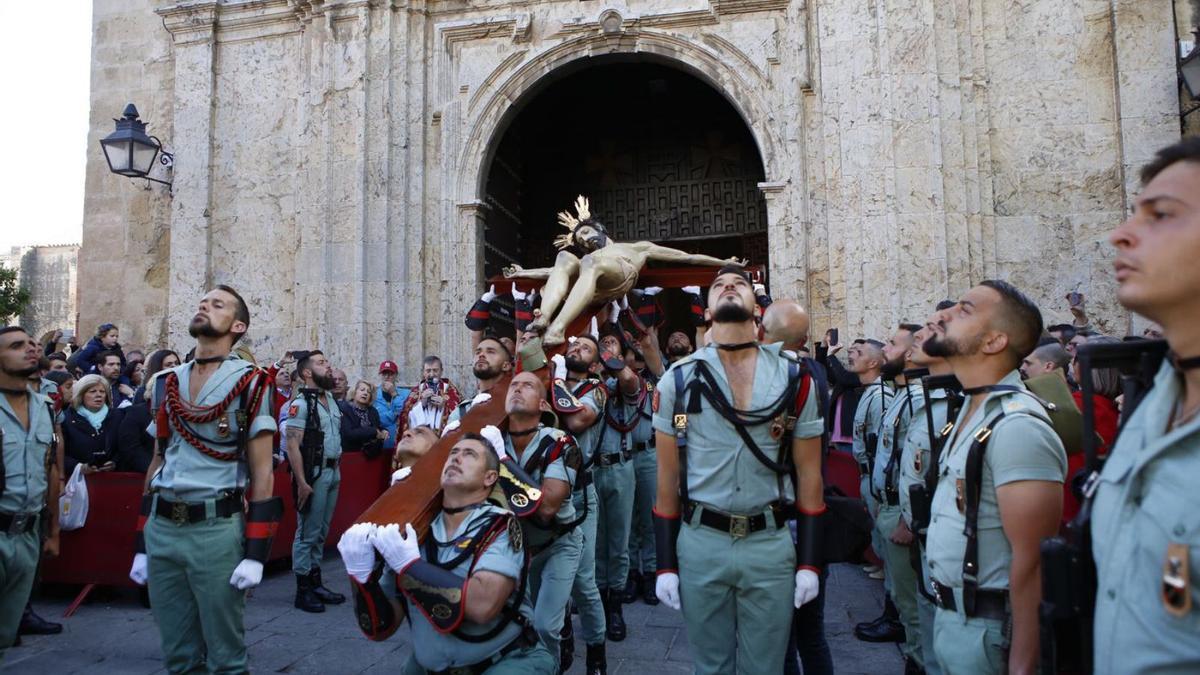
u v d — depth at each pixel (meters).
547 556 4.37
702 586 3.23
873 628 5.69
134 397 7.58
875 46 10.11
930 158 9.80
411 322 11.28
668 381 3.38
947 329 2.80
